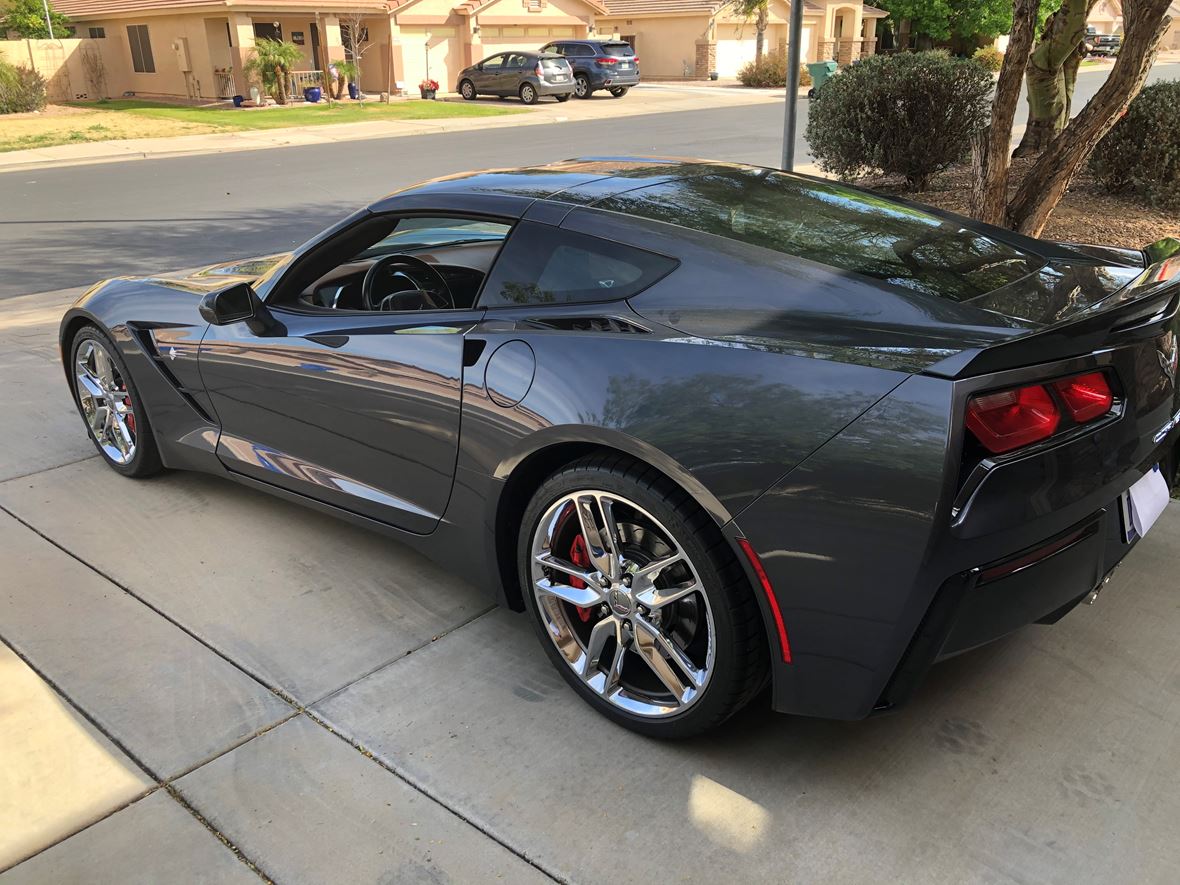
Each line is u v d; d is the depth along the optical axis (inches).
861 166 406.6
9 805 92.1
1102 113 225.3
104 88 1266.0
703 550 86.4
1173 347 97.0
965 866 82.0
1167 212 317.4
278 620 122.6
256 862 84.6
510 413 100.3
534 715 103.1
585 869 82.9
